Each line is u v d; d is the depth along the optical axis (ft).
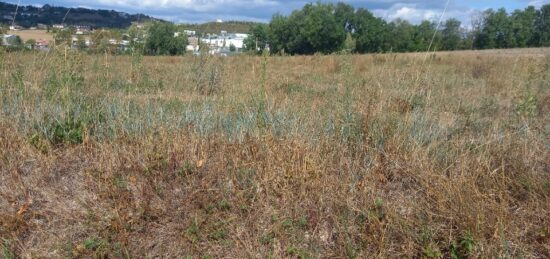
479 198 9.14
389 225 8.75
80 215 8.95
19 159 10.61
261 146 10.92
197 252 8.46
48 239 8.44
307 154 10.39
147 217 9.01
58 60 12.99
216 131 12.07
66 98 12.14
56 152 11.06
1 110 11.89
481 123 14.17
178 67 19.20
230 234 8.84
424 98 14.61
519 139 11.78
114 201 9.23
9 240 8.14
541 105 16.08
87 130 11.68
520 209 9.27
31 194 9.59
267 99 13.73
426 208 9.21
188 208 9.34
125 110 12.60
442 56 55.88
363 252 8.39
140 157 10.66
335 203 9.49
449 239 8.27
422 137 11.92
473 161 10.68
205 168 10.45
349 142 11.64
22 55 14.30
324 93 17.07
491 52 74.64
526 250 8.23
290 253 8.50
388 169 10.67
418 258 8.30
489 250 7.94
